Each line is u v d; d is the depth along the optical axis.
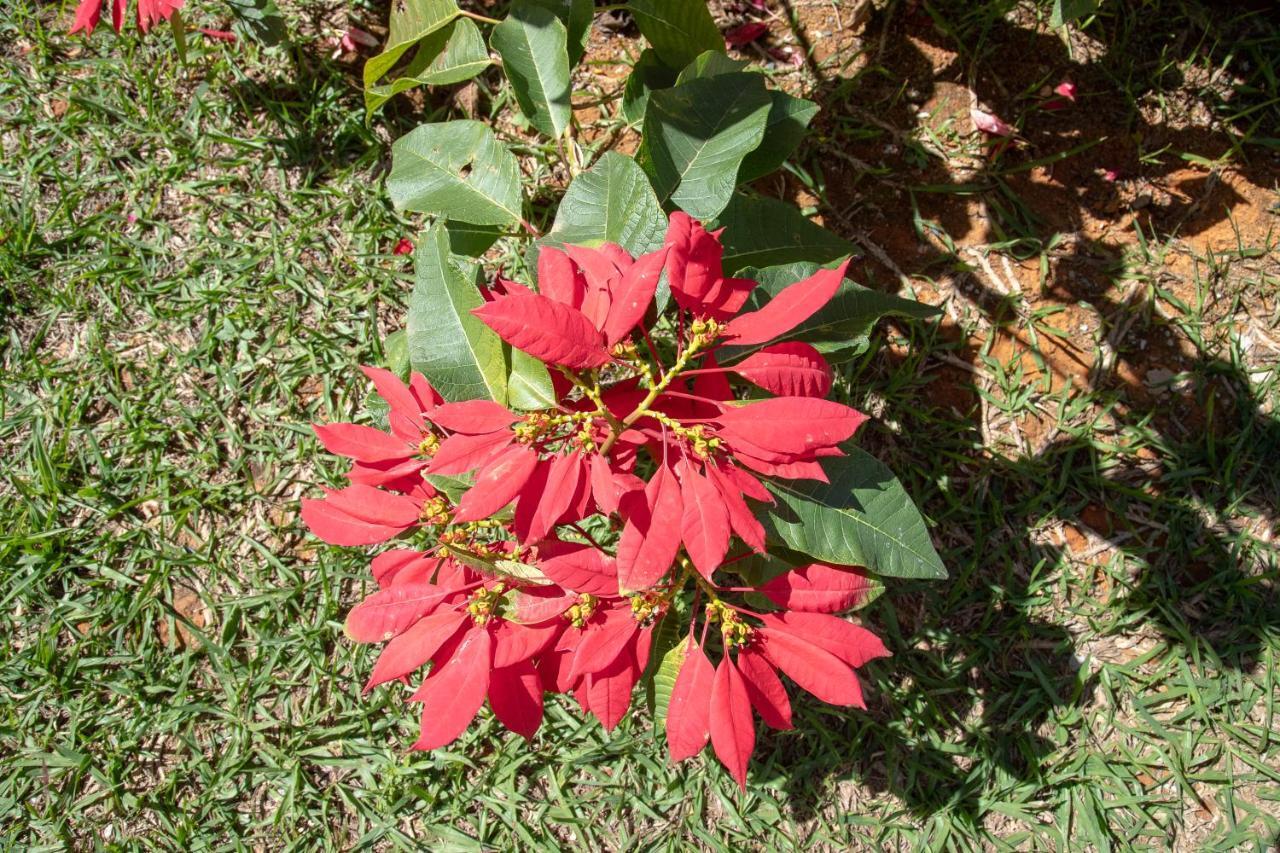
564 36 2.23
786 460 1.52
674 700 1.59
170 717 2.35
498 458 1.53
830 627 1.62
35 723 2.34
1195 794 2.39
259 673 2.40
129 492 2.53
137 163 2.80
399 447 1.74
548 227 2.75
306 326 2.69
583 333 1.48
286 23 2.90
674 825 2.36
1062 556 2.57
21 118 2.79
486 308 1.42
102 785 2.30
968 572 2.53
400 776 2.34
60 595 2.44
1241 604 2.53
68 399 2.56
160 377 2.62
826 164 2.82
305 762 2.36
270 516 2.54
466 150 2.22
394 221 2.78
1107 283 2.75
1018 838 2.37
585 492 1.53
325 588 2.44
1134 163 2.82
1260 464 2.62
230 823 2.30
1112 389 2.68
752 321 1.57
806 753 2.43
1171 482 2.62
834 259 2.15
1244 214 2.79
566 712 2.41
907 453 2.63
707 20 2.28
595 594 1.58
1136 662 2.50
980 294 2.74
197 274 2.72
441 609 1.63
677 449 1.57
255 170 2.80
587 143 2.83
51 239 2.71
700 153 2.06
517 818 2.32
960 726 2.45
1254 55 2.89
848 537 1.76
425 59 2.48
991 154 2.82
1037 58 2.89
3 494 2.50
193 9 2.92
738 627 1.61
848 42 2.92
